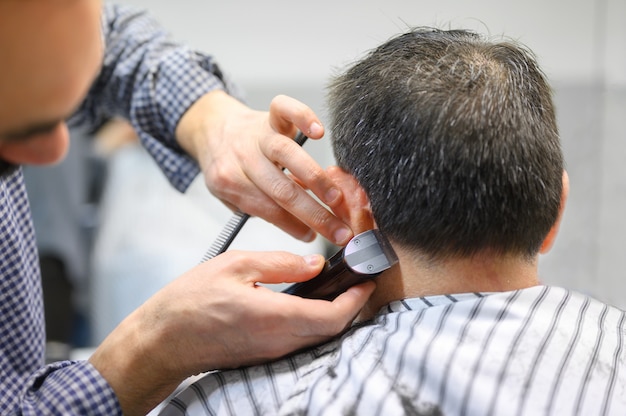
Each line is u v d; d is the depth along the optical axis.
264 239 1.83
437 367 0.64
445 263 0.70
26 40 0.47
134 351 0.77
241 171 0.96
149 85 1.18
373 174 0.71
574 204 2.14
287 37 2.09
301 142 0.90
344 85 0.76
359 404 0.65
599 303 0.72
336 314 0.72
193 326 0.74
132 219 1.90
